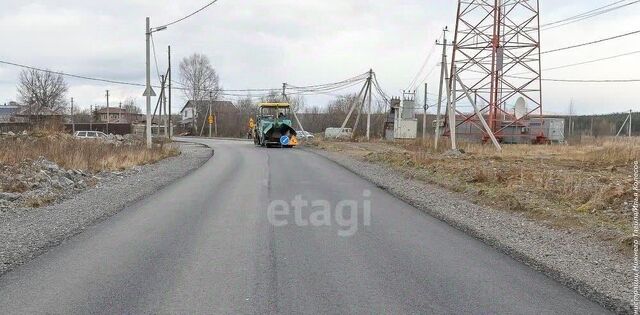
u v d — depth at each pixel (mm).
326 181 16797
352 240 8414
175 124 108938
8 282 6109
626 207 10609
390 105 57844
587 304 5527
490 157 27547
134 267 6738
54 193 13539
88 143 25219
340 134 55656
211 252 7523
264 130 38875
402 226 9672
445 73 30672
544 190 13305
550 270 6723
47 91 80312
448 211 11312
